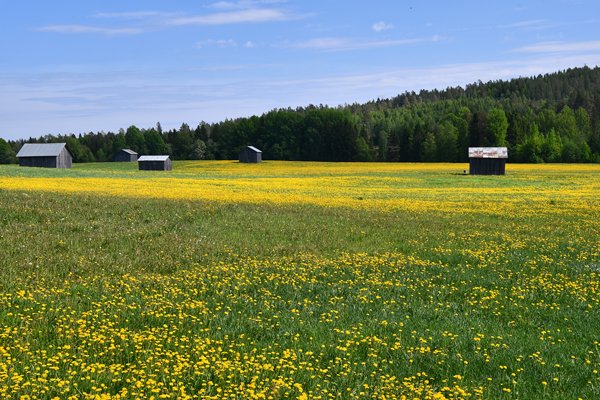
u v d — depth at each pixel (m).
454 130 156.38
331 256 20.34
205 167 122.25
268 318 12.43
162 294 14.06
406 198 44.91
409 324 12.41
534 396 8.77
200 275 16.48
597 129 165.88
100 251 19.28
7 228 21.70
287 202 37.31
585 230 27.80
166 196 37.53
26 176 60.59
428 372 9.76
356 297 14.60
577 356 10.73
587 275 18.02
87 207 28.09
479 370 9.85
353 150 161.62
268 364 9.20
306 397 7.89
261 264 18.42
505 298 14.96
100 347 9.84
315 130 166.00
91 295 13.65
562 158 136.62
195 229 24.59
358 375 9.27
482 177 77.00
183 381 8.65
